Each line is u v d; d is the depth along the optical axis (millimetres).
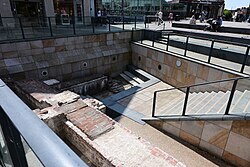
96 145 3541
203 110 5035
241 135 4020
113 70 10672
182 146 4875
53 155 556
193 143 4895
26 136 630
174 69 8328
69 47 8711
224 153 4379
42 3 12070
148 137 5148
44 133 643
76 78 9117
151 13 21547
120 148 3523
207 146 4637
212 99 5723
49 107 4574
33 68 7566
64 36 8406
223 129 4258
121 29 11195
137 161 3258
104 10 14555
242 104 4801
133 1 25141
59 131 4266
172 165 3229
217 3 24406
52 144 597
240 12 22250
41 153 563
